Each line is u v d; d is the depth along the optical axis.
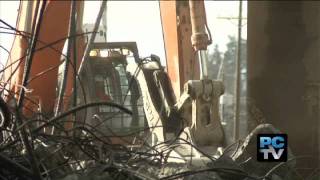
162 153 13.55
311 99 17.42
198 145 17.33
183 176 11.45
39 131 12.12
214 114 17.77
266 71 18.73
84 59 17.06
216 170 11.73
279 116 18.06
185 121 17.42
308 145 16.91
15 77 18.03
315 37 17.55
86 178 11.30
